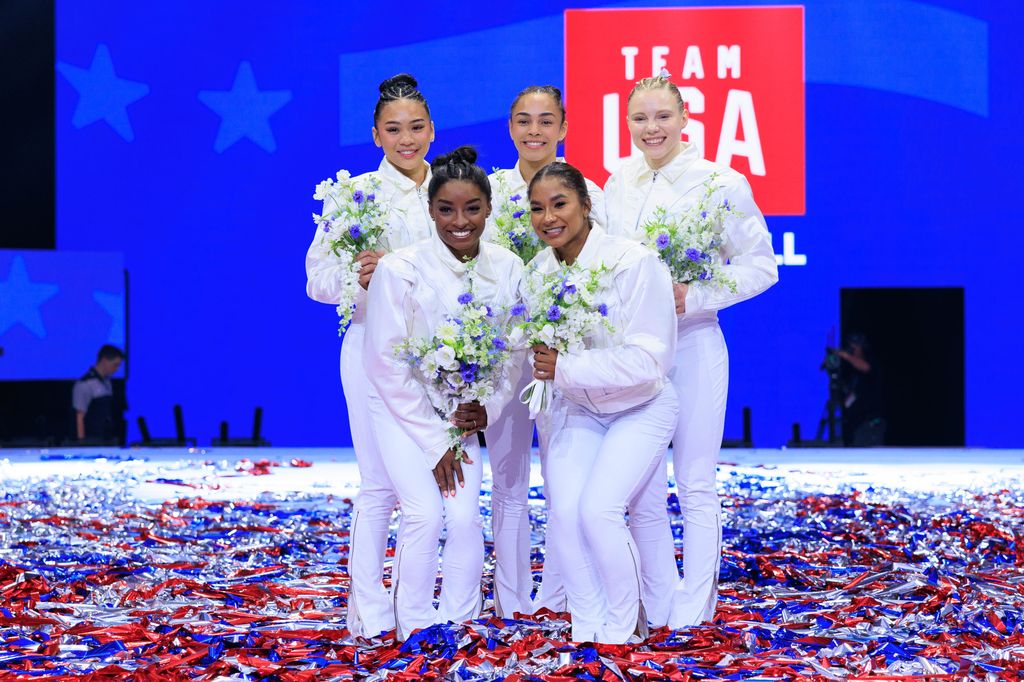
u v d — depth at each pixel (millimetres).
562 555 5371
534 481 10672
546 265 5531
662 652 5086
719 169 5891
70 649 5238
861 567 7016
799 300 13453
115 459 12531
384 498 5734
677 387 5754
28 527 8258
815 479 10859
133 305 13766
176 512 9008
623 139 13414
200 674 4773
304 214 13766
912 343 13391
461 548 5445
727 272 5750
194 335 13797
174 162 13758
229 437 13836
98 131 13703
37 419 13609
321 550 7617
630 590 5270
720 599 6246
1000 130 13273
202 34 13672
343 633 5555
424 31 13609
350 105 13703
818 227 13406
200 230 13781
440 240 5449
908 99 13297
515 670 4777
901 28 13266
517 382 5770
